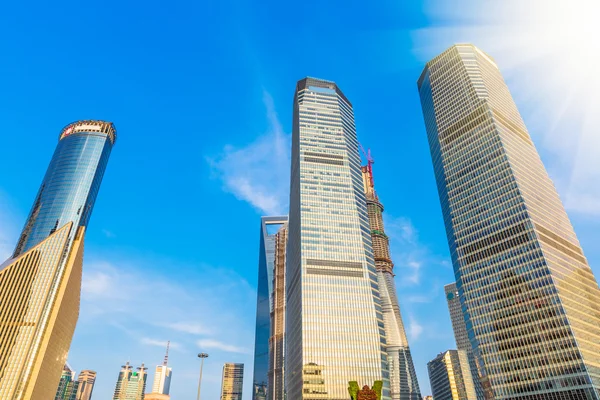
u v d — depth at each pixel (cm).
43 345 18388
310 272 19938
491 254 19525
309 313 18775
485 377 17925
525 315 17288
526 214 18888
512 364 16988
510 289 18200
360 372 17688
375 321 19112
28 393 17200
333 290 19625
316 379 17262
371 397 8750
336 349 18062
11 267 19725
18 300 19062
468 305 19612
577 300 17438
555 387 15425
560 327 16075
